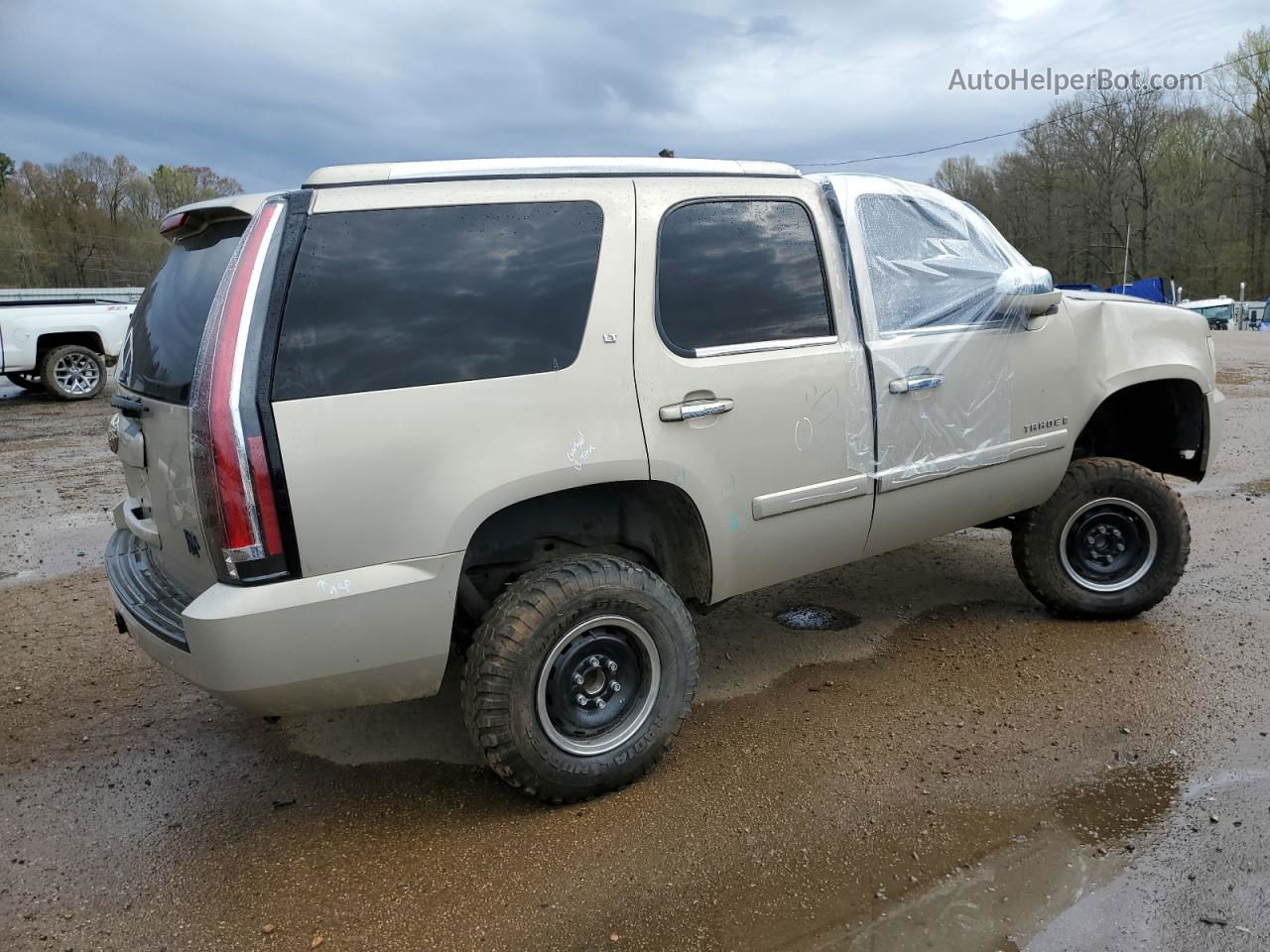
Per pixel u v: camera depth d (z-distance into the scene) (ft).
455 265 9.26
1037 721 11.57
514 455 9.23
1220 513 20.83
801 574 11.89
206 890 8.94
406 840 9.64
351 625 8.62
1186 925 7.96
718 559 10.80
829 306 11.52
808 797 10.12
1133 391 15.56
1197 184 195.21
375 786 10.75
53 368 45.73
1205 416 14.82
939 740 11.24
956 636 14.38
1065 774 10.40
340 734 12.05
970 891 8.54
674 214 10.53
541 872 9.01
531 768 9.62
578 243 9.88
